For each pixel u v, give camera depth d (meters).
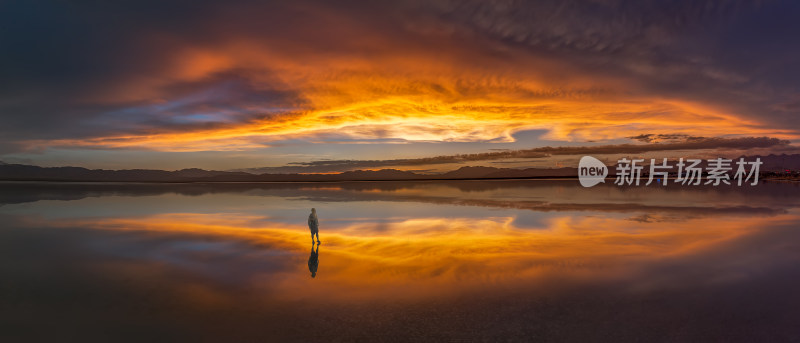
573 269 11.19
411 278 10.32
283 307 8.23
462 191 65.19
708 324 7.30
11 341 6.73
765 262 11.98
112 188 79.31
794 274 10.61
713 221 21.72
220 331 7.05
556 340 6.66
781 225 19.95
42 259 12.75
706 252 13.45
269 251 13.88
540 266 11.55
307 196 50.34
